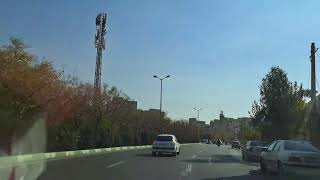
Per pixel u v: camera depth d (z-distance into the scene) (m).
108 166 30.42
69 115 51.16
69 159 39.59
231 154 54.78
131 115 81.50
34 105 42.69
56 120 48.59
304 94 48.06
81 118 59.91
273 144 25.80
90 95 63.31
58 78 48.09
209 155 50.22
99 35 73.56
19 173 24.08
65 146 50.75
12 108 40.62
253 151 39.72
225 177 23.80
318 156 22.84
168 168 29.06
